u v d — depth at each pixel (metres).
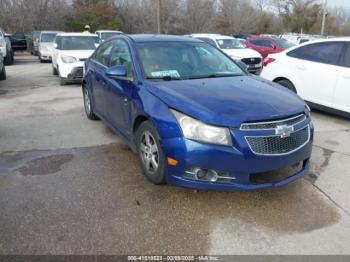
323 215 3.44
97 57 6.01
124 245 2.96
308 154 3.77
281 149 3.39
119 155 4.80
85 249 2.90
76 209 3.46
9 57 17.84
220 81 4.21
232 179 3.30
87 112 6.65
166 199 3.65
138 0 45.00
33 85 10.92
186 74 4.41
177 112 3.45
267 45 16.70
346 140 5.66
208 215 3.39
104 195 3.72
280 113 3.41
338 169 4.50
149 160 3.89
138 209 3.47
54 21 39.53
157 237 3.07
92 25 40.25
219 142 3.23
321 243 3.03
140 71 4.25
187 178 3.38
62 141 5.38
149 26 43.53
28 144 5.25
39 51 20.23
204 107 3.36
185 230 3.17
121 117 4.59
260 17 54.78
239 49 14.09
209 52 5.02
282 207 3.56
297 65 7.21
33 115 6.96
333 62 6.62
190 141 3.29
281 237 3.10
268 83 4.39
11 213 3.38
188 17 44.50
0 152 4.91
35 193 3.76
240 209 3.50
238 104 3.47
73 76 10.60
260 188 3.40
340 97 6.46
